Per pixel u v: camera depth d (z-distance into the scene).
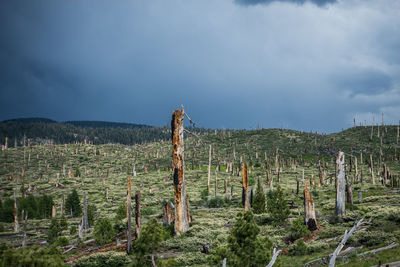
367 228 19.94
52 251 12.90
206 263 17.47
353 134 147.12
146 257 15.09
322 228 22.48
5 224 52.78
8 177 105.25
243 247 11.59
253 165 108.69
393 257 12.46
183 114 26.42
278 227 25.00
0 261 10.90
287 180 80.12
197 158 125.94
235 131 188.25
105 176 107.31
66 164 132.62
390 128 147.00
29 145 175.75
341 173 26.27
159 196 64.31
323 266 13.88
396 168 89.44
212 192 62.47
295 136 156.00
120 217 38.47
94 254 20.98
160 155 147.88
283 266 14.36
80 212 58.50
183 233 24.61
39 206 59.91
